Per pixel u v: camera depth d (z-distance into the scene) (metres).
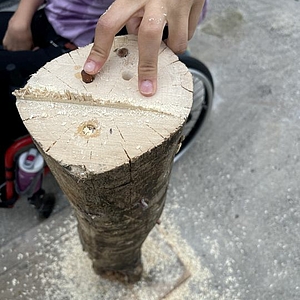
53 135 0.28
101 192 0.30
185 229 0.57
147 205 0.34
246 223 0.58
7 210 0.58
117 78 0.31
